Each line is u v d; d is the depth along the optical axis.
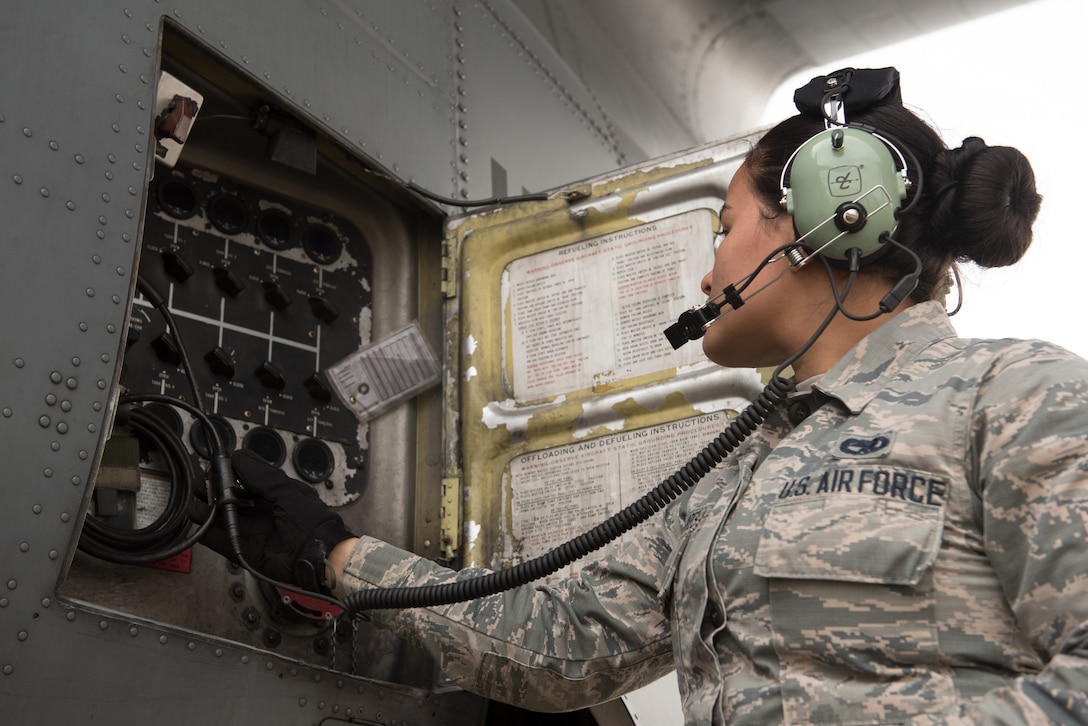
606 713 2.00
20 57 1.52
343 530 1.62
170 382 1.98
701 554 1.11
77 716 1.43
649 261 2.23
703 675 1.10
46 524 1.41
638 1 3.29
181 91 1.76
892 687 0.95
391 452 2.35
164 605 1.83
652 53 3.48
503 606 1.43
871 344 1.17
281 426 2.16
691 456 2.09
